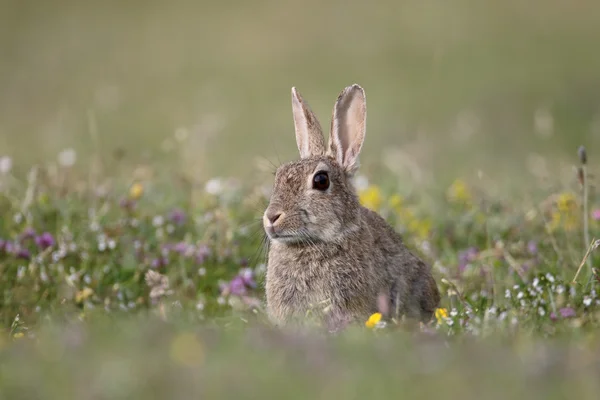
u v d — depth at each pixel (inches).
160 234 543.8
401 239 476.4
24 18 1886.1
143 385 277.7
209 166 733.9
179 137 714.8
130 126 1189.1
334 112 470.3
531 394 268.2
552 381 278.2
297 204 430.0
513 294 447.2
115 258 511.8
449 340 340.8
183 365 294.5
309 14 1903.3
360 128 471.2
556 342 342.0
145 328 336.8
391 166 723.4
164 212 590.6
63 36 1777.8
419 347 318.7
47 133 1048.8
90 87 1448.1
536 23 1792.6
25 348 323.6
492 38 1705.2
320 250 430.0
